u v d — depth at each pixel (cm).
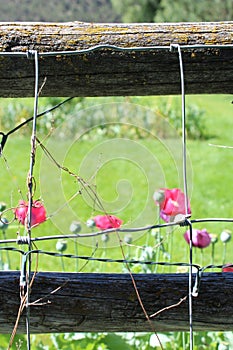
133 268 259
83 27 150
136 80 152
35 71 144
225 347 223
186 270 242
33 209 165
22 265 129
